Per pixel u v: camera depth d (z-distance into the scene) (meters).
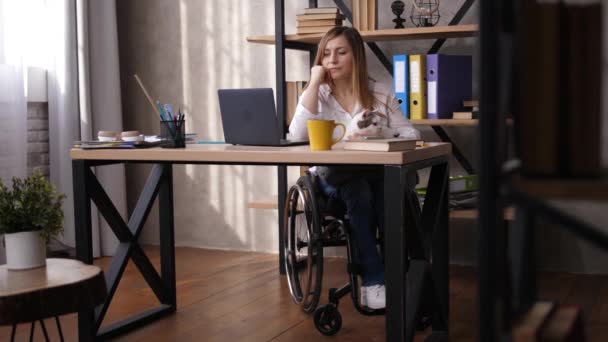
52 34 3.86
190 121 4.27
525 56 0.82
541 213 0.79
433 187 2.32
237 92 2.40
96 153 2.35
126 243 2.67
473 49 3.59
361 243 2.51
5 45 3.56
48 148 3.98
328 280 3.41
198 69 4.22
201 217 4.32
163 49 4.31
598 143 0.81
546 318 0.88
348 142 2.09
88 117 3.95
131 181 4.50
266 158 2.07
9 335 2.59
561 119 0.82
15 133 3.60
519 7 0.82
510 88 0.82
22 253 1.94
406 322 2.04
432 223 2.27
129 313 2.93
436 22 3.56
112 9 4.14
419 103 3.34
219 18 4.14
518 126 0.83
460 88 3.45
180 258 4.01
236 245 4.23
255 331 2.63
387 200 1.93
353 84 2.73
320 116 2.82
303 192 2.56
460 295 3.10
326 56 2.78
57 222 2.04
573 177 0.81
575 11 0.81
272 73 4.03
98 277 1.88
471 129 3.63
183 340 2.54
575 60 0.81
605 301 2.94
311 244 2.54
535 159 0.83
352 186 2.48
